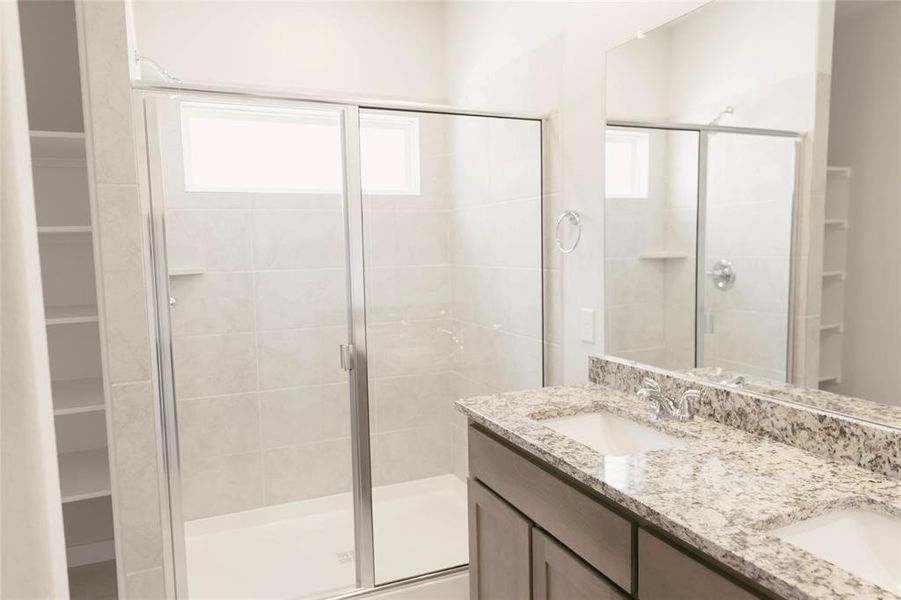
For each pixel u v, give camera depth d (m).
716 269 1.72
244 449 2.61
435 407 2.88
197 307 2.50
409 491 2.86
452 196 2.78
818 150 1.41
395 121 2.63
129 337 1.88
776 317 1.55
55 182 2.38
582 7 2.23
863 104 1.31
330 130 2.54
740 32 1.60
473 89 3.05
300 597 2.32
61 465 2.27
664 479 1.25
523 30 2.62
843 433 1.33
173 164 2.38
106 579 2.34
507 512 1.68
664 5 1.85
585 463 1.35
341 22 3.08
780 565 0.90
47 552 0.57
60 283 2.40
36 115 2.36
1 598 0.55
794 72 1.46
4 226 0.55
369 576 2.42
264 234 2.56
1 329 0.56
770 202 1.54
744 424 1.58
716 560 1.03
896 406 1.28
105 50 1.79
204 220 2.46
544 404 1.88
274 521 2.65
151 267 2.06
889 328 1.28
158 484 1.97
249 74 2.91
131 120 1.83
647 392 1.81
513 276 2.72
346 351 2.66
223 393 2.57
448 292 2.84
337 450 2.69
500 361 2.85
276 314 2.59
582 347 2.36
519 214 2.64
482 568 1.86
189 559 2.48
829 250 1.40
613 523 1.25
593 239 2.25
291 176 2.53
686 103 1.78
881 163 1.28
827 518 1.12
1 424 0.55
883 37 1.26
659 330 1.95
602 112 2.16
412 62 3.25
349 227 2.60
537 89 2.54
